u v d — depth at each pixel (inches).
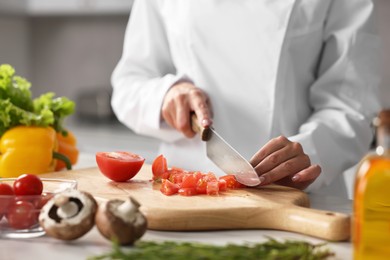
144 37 74.5
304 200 48.1
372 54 66.1
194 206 43.6
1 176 57.9
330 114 64.6
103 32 146.5
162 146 72.9
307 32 65.3
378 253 32.5
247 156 67.4
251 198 46.7
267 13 64.8
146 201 45.3
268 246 33.7
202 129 57.5
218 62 67.2
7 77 58.4
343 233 39.3
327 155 60.6
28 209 38.7
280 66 64.9
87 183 52.4
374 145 95.7
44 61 154.3
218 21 66.6
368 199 33.0
